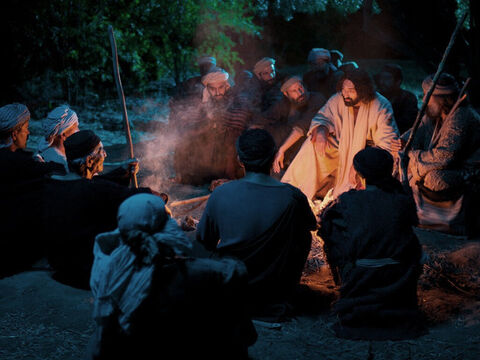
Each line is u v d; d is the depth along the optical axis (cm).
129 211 239
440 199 545
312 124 592
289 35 1997
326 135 585
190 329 246
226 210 365
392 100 713
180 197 666
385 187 372
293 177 608
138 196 245
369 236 358
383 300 358
